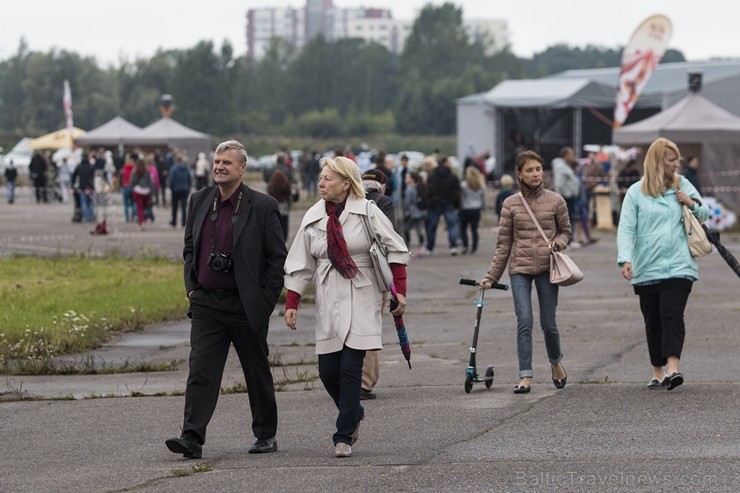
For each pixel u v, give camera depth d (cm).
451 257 5600
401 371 2581
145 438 1909
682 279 2239
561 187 5934
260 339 1769
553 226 2289
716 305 3684
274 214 1759
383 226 1759
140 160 7175
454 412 2078
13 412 2139
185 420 1748
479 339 3077
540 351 2839
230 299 1745
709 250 2258
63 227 7444
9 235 6750
